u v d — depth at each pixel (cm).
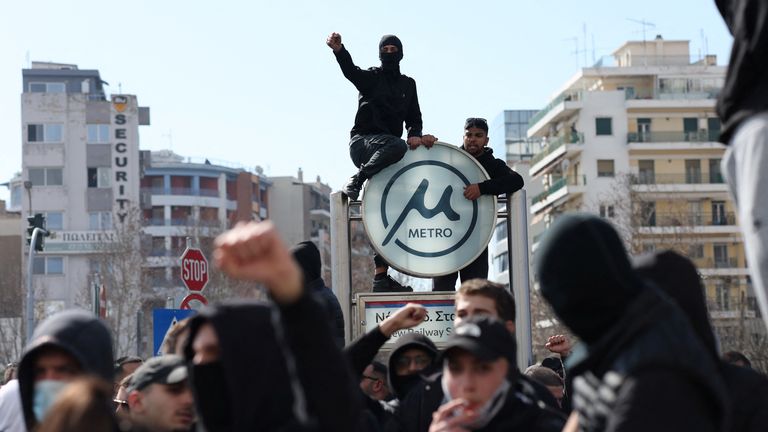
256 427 545
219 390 572
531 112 15962
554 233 482
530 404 684
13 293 10962
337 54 1291
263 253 461
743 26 512
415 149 1295
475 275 1302
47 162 13350
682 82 12369
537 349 8306
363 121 1302
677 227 10675
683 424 438
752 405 522
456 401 641
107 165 13375
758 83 511
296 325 480
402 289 1338
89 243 13212
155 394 748
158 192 15562
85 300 11612
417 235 1286
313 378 485
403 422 842
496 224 1290
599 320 475
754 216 484
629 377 450
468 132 1321
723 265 11712
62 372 661
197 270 2102
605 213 12000
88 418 490
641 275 534
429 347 896
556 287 479
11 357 10275
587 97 12225
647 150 12112
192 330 583
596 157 12181
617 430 441
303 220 17600
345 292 1277
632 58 12812
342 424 487
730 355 1191
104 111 13412
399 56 1311
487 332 643
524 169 13862
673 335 457
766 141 486
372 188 1288
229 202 16262
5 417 1118
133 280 11106
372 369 1055
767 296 483
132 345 10956
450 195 1291
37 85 13938
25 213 13288
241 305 561
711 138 12088
